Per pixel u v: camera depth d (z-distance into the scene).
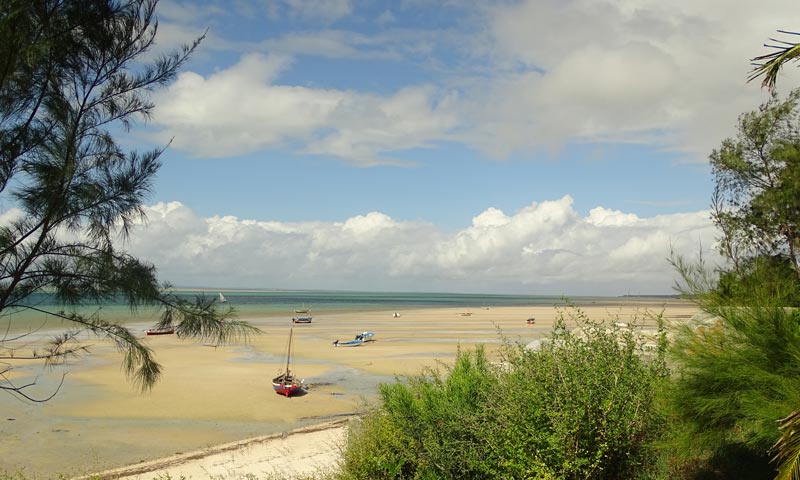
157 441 18.95
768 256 8.44
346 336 56.44
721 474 6.95
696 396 6.05
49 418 21.44
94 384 27.33
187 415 22.55
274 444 15.30
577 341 6.61
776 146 15.81
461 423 6.90
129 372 7.68
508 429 6.19
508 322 81.88
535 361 6.55
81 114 7.57
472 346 44.62
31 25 6.77
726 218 14.77
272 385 28.50
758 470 6.83
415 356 40.28
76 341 7.50
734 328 6.16
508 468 6.14
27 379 27.12
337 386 28.84
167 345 44.44
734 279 6.68
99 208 7.43
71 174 7.22
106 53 7.62
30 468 15.80
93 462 16.48
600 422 5.86
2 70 6.54
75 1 7.23
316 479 10.96
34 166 7.07
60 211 7.17
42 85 7.24
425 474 7.24
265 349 44.06
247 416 22.59
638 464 6.09
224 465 13.53
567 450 5.75
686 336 6.45
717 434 6.16
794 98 16.05
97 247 7.39
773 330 5.80
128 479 12.91
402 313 108.00
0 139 6.95
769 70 5.18
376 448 8.41
